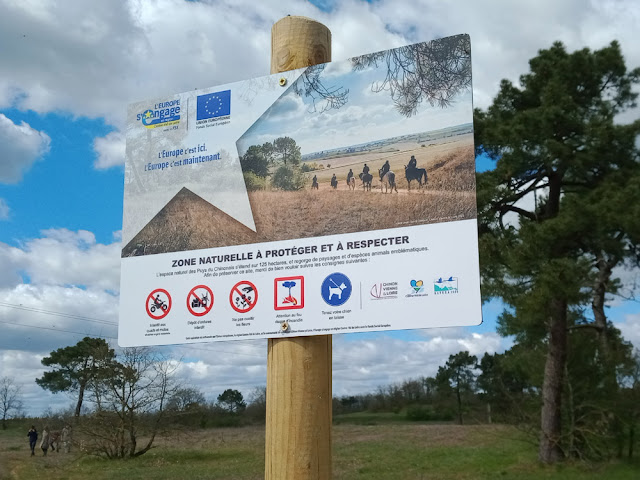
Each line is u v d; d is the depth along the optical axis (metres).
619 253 15.81
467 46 2.88
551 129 16.27
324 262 2.90
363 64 3.02
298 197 3.01
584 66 17.23
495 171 17.16
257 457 23.17
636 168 16.33
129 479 18.00
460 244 2.72
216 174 3.18
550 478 16.56
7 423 55.41
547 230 15.42
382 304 2.78
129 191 3.32
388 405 61.03
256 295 2.99
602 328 19.34
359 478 17.34
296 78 3.11
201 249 3.14
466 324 2.66
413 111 2.91
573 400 18.91
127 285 3.25
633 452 19.16
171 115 3.32
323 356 2.89
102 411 23.64
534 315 16.30
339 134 3.00
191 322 3.09
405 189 2.85
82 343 55.78
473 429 35.25
